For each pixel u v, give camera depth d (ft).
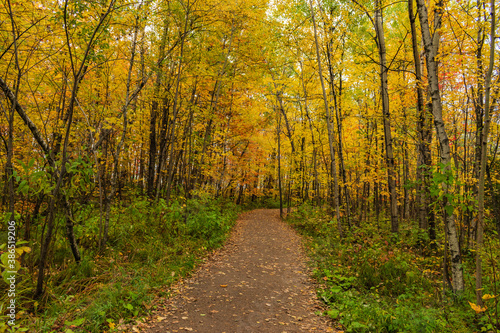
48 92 21.56
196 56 30.40
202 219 29.60
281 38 32.40
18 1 15.42
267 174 76.74
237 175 61.41
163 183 46.96
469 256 21.54
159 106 38.17
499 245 17.87
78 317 10.94
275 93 48.85
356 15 28.99
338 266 20.04
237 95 46.26
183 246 23.57
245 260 23.45
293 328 11.91
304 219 44.62
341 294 15.02
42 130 20.88
